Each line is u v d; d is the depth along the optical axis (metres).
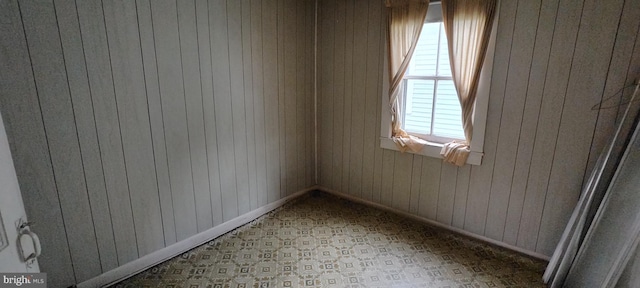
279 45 2.88
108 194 1.93
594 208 1.82
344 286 1.98
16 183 1.07
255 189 2.89
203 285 1.99
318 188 3.61
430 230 2.71
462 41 2.26
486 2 2.13
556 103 2.03
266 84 2.82
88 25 1.72
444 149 2.50
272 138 2.98
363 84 2.97
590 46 1.87
